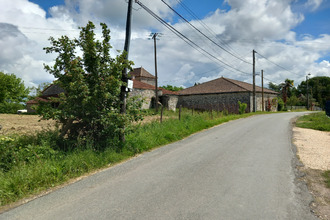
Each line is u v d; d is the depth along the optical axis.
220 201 3.66
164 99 34.72
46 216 3.29
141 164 6.03
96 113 6.89
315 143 8.78
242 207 3.45
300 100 66.25
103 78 7.11
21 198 4.00
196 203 3.60
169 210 3.37
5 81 48.78
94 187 4.41
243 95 32.00
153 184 4.49
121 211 3.37
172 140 9.51
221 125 15.11
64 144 6.57
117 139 7.43
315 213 3.28
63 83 6.80
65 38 6.81
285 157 6.57
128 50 7.96
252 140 9.40
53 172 4.95
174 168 5.59
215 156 6.75
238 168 5.50
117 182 4.66
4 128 12.44
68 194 4.10
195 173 5.14
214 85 37.28
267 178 4.77
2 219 3.25
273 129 12.98
